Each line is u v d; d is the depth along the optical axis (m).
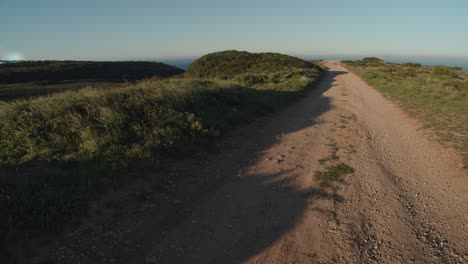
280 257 3.62
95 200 4.36
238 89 14.94
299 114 13.13
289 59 55.31
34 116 6.92
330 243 3.90
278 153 7.65
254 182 5.82
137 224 4.13
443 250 3.74
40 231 3.56
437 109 13.06
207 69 57.38
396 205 4.93
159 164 5.88
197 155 6.83
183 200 4.94
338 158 7.29
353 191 5.45
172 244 3.80
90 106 7.50
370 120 11.92
